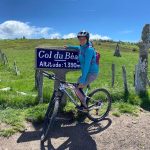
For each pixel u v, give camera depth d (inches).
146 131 386.9
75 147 340.8
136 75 525.7
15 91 548.7
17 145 335.0
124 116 424.5
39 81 440.5
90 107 395.9
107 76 1078.4
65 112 409.7
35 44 4101.9
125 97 487.2
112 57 2071.9
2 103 427.2
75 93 381.4
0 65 1343.5
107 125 394.0
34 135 357.4
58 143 345.7
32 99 442.3
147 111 458.0
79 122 398.3
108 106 413.7
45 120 359.3
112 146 348.5
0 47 3619.6
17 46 3769.7
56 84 422.3
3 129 357.4
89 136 364.8
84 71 369.4
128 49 3818.9
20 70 1229.1
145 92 521.0
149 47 517.7
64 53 418.3
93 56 376.5
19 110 413.7
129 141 360.8
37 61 406.0
